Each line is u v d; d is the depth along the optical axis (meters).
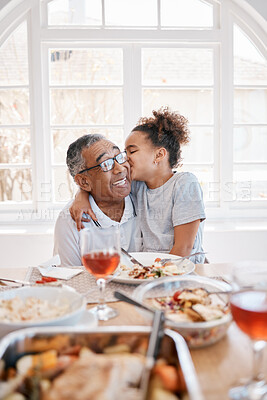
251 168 2.79
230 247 2.55
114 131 2.71
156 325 0.65
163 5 2.63
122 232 1.68
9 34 2.58
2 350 0.58
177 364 0.58
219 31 2.63
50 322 0.75
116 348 0.63
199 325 0.73
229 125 2.71
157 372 0.56
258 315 0.65
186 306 0.87
